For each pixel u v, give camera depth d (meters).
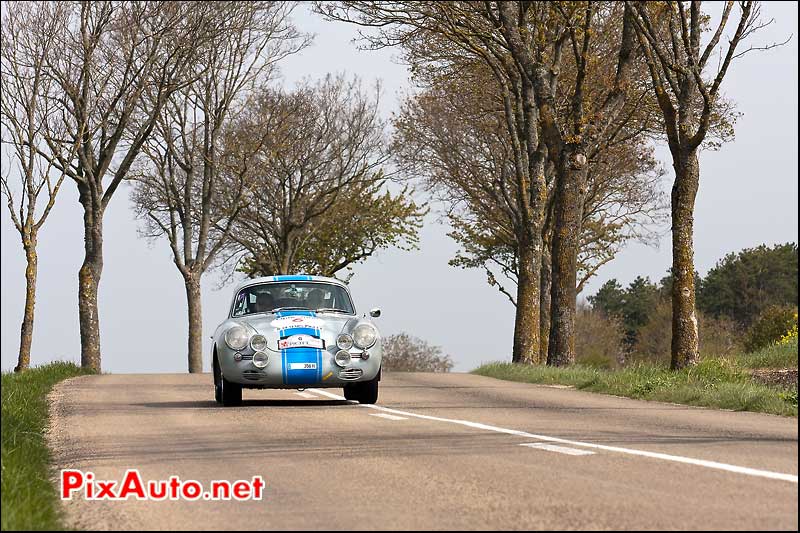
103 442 18.97
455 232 79.19
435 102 66.88
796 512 10.91
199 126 74.25
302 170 81.31
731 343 106.81
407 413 23.64
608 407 25.50
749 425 20.25
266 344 25.89
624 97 45.78
